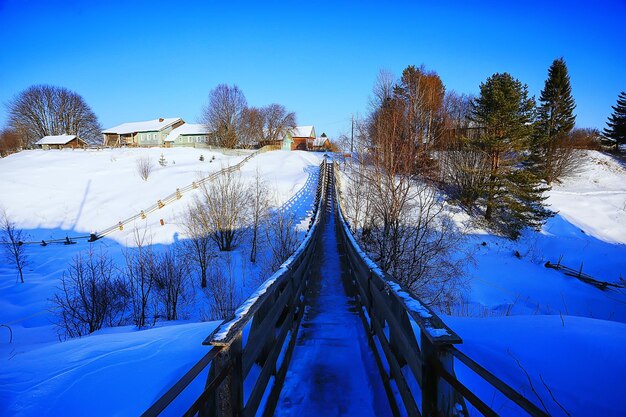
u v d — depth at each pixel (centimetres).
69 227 2911
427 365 214
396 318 315
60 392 317
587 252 2414
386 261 1297
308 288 815
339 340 500
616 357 323
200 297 1788
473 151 2908
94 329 1349
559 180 4206
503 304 1638
